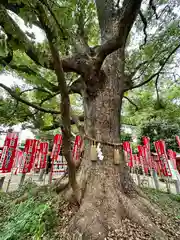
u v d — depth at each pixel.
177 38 4.07
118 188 2.43
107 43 2.16
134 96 6.68
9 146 3.62
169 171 4.35
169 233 2.07
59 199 2.72
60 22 1.36
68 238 1.85
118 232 1.89
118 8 3.24
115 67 3.11
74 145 4.24
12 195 3.57
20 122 4.25
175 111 5.52
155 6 3.85
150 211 2.38
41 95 3.88
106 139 2.67
